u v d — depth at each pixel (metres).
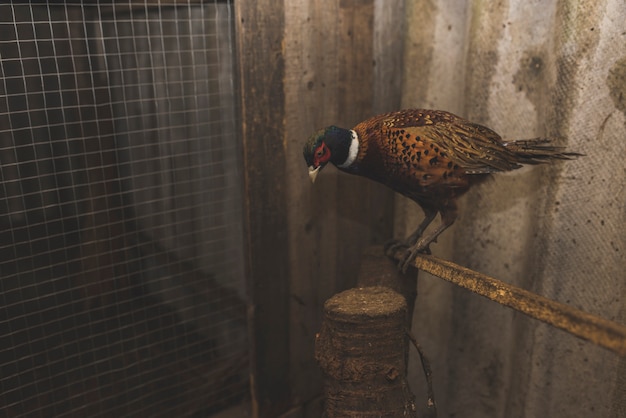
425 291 2.31
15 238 2.53
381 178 1.61
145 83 2.55
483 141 1.52
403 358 1.41
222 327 2.67
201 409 2.39
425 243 1.62
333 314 1.35
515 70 1.82
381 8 2.04
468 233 2.08
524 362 1.97
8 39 2.23
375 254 1.79
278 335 2.18
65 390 2.37
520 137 1.84
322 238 2.17
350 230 2.23
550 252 1.80
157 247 2.71
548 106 1.72
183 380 2.49
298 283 2.17
